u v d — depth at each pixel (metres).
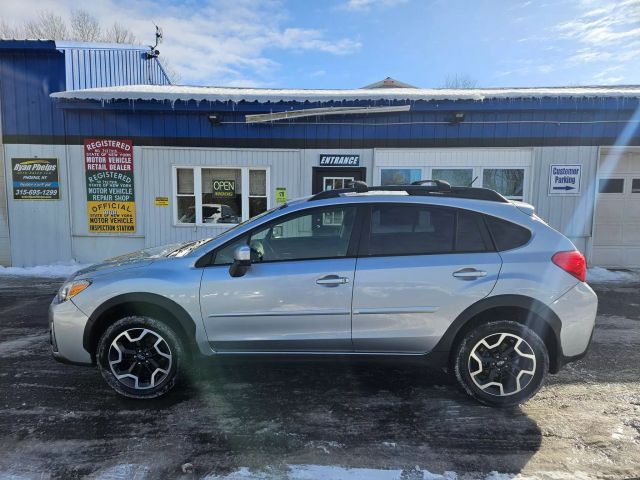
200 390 3.73
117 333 3.44
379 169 9.18
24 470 2.67
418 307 3.34
